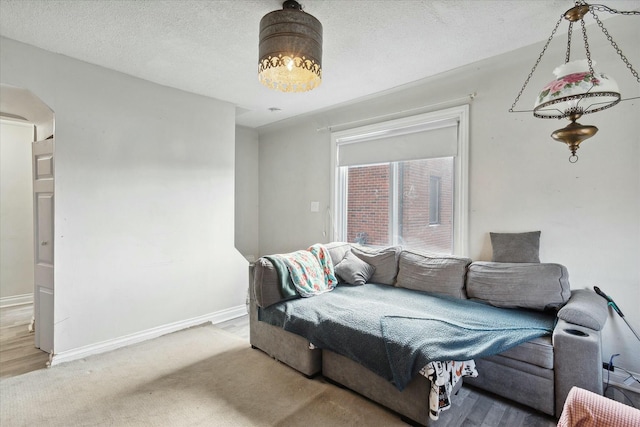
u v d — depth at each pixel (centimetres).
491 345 180
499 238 265
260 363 252
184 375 233
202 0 184
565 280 223
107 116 275
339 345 207
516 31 219
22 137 413
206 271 345
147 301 300
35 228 270
